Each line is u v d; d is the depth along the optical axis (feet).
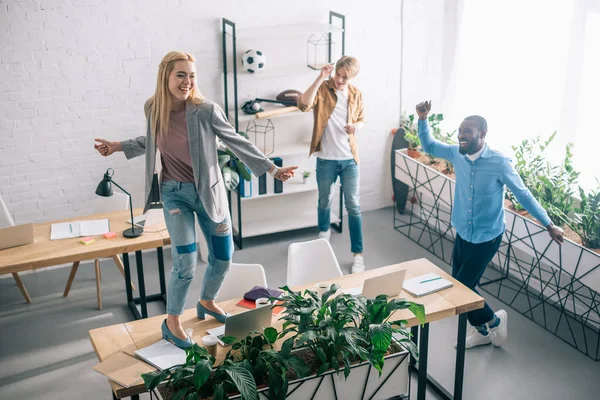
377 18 20.45
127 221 15.64
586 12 15.48
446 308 11.82
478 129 13.44
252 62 18.75
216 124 9.89
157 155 11.36
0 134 17.40
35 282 18.20
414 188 19.98
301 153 20.24
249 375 9.18
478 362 14.74
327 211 19.33
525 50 17.63
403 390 10.73
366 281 11.41
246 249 20.07
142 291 15.61
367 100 21.36
